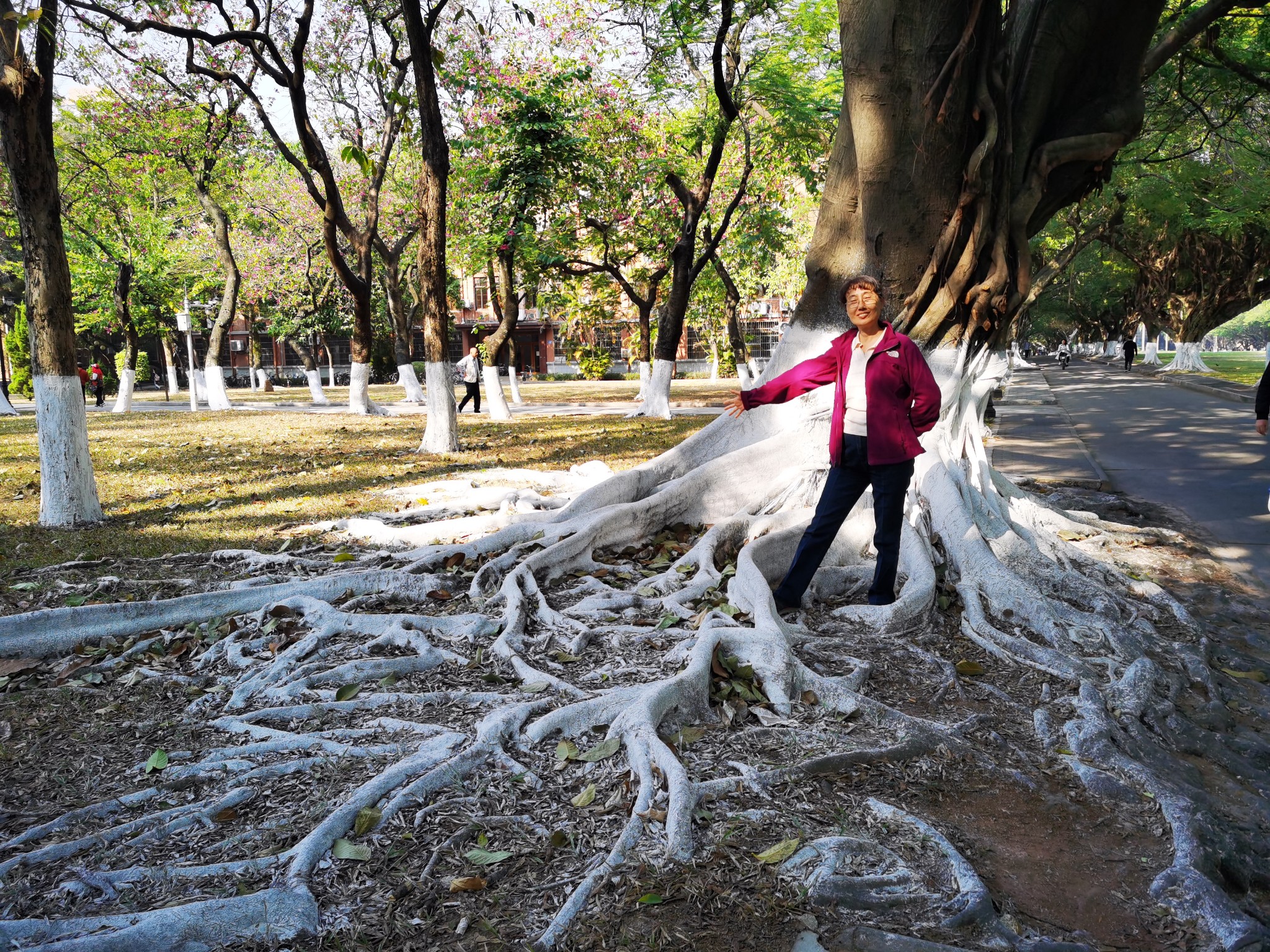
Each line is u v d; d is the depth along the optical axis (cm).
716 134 1855
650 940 240
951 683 436
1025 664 468
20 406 3159
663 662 433
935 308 670
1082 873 288
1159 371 4128
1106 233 3562
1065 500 925
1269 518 846
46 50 776
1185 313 4203
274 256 3609
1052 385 3416
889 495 509
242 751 356
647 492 729
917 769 346
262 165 2975
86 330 4675
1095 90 691
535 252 2175
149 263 2802
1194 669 468
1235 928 254
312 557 669
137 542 736
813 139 1756
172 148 2269
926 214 656
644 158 2092
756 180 2317
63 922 242
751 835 289
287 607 525
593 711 368
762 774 325
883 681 443
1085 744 370
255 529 775
